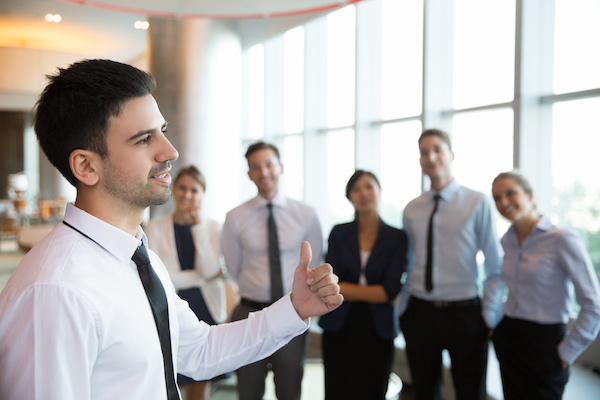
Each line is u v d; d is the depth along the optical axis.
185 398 3.51
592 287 2.45
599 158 3.85
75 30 8.70
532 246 2.61
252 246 3.25
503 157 4.55
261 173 3.24
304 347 3.21
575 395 3.21
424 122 5.15
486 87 4.70
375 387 3.02
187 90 6.93
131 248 1.06
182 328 1.31
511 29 4.44
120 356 0.99
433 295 2.96
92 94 1.02
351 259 3.13
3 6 7.52
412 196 5.69
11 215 10.98
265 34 7.80
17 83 10.39
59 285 0.92
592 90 3.82
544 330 2.56
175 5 2.91
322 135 7.05
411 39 5.59
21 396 0.89
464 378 2.86
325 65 6.91
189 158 6.98
